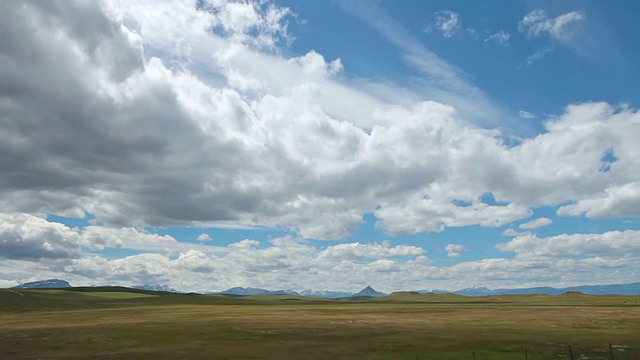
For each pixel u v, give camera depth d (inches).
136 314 5433.1
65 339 2883.9
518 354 2231.8
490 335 2878.9
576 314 4677.7
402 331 3154.5
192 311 6136.8
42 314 5885.8
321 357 2188.7
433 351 2321.6
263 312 5772.6
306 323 3846.0
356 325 3634.4
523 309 6067.9
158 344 2637.8
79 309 7313.0
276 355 2242.9
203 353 2322.8
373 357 2176.4
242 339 2807.6
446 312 5511.8
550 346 2426.2
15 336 3068.4
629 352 2253.9
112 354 2340.1
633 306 6801.2
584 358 2138.3
